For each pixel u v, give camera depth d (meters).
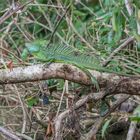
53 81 5.96
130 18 5.75
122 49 6.24
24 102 6.25
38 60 5.51
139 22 5.55
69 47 5.44
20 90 6.54
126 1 5.96
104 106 5.79
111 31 6.54
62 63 4.97
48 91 6.00
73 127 5.10
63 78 4.99
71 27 7.30
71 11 7.59
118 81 5.04
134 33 5.41
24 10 7.06
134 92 5.07
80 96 5.73
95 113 6.07
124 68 5.66
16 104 6.81
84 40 6.70
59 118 5.01
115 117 6.18
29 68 4.95
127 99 5.79
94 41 6.89
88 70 5.04
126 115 6.02
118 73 5.09
